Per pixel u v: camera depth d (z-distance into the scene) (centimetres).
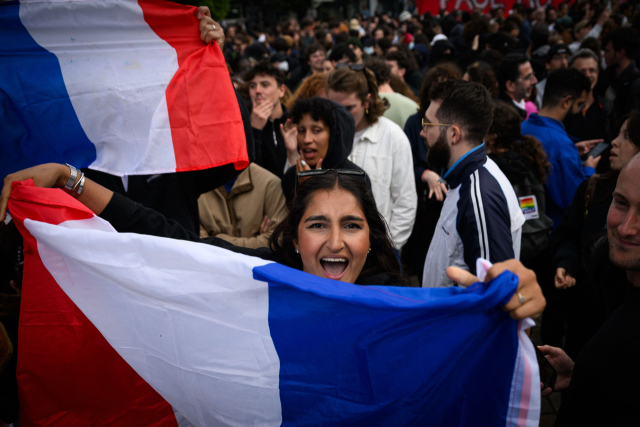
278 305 127
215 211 283
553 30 1082
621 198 132
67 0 174
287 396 129
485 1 1590
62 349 147
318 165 272
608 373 125
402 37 1145
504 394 110
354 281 153
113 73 184
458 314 111
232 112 194
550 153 319
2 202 148
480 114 206
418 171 349
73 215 148
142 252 137
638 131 209
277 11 2741
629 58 509
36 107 178
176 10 186
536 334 357
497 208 195
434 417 120
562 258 245
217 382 134
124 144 190
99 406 151
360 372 123
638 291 128
